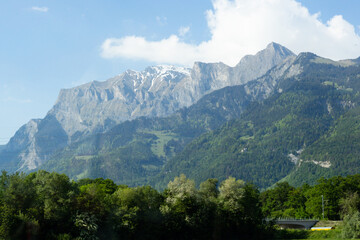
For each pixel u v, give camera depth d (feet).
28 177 396.98
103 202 375.66
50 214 334.65
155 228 395.96
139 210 396.16
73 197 360.07
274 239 469.57
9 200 327.06
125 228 371.56
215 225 426.51
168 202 432.66
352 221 463.83
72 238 334.24
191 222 415.23
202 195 454.81
